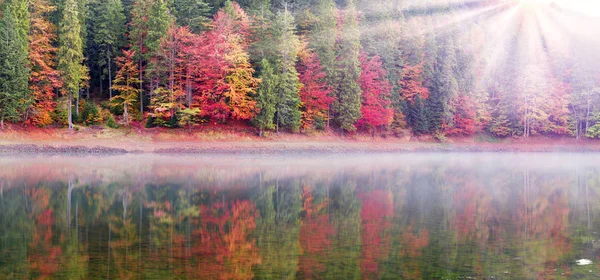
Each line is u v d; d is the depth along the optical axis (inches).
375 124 2503.7
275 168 1428.4
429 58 2844.5
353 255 460.4
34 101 1914.4
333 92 2415.1
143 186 971.3
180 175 1182.9
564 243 518.9
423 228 591.8
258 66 2347.4
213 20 2496.3
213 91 2144.4
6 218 630.5
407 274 402.6
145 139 2000.5
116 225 594.6
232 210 716.0
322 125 2409.0
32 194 841.5
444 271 412.8
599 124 3016.7
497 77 3223.4
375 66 2556.6
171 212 692.1
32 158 1585.9
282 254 461.7
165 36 2116.1
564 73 3230.8
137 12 2241.6
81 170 1256.8
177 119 2110.0
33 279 376.2
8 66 1802.4
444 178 1205.7
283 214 687.1
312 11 2689.5
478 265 432.5
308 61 2384.4
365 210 724.7
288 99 2239.2
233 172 1285.7
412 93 2743.6
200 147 2004.2
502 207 762.2
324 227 595.8
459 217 668.7
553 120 3112.7
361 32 2748.5
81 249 473.7
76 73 1975.9
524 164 1802.4
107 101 2241.6
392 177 1214.9
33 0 2114.9
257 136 2198.6
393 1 3053.6
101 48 2335.1
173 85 2176.4
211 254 459.8
